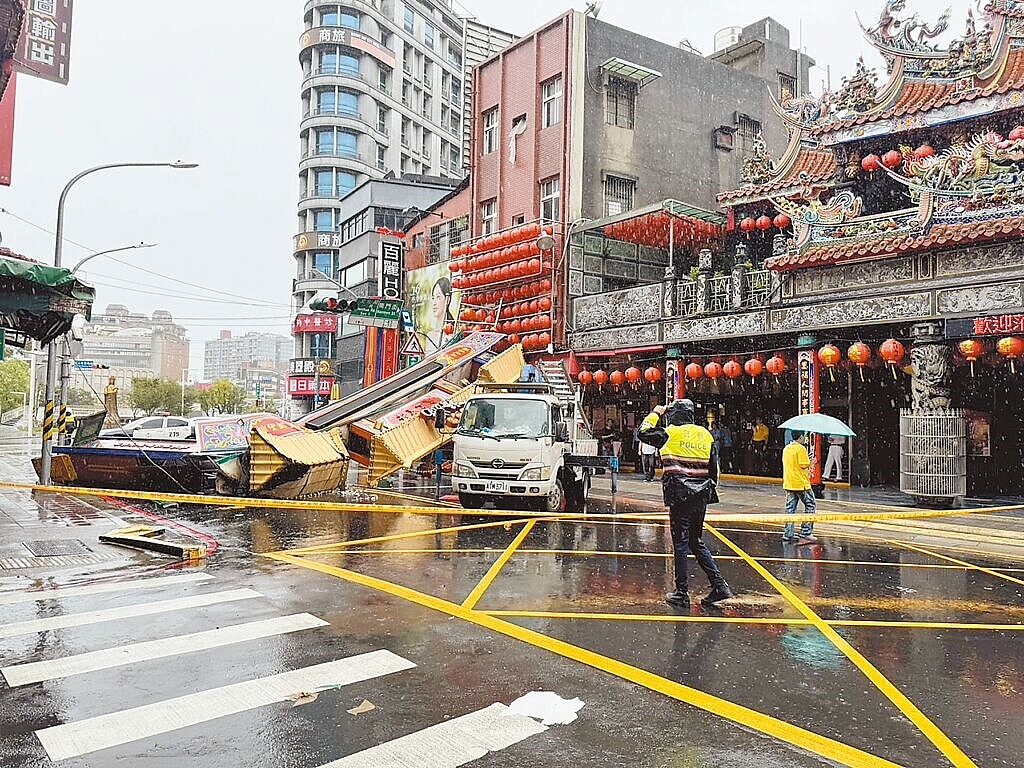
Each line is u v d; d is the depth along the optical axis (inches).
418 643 225.9
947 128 687.7
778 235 816.3
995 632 248.4
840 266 671.8
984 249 583.2
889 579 336.5
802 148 813.2
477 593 293.0
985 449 725.3
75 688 186.7
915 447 610.5
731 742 159.3
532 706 177.6
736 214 914.1
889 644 233.5
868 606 284.0
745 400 912.3
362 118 2957.7
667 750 154.9
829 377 807.7
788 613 271.1
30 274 362.0
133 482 624.7
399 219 1768.0
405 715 171.3
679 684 194.1
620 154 1066.7
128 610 262.7
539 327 986.7
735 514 568.4
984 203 576.1
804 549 421.1
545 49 1083.9
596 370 959.0
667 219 898.7
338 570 333.4
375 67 3041.3
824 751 155.6
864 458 782.5
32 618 251.6
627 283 1027.9
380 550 386.6
